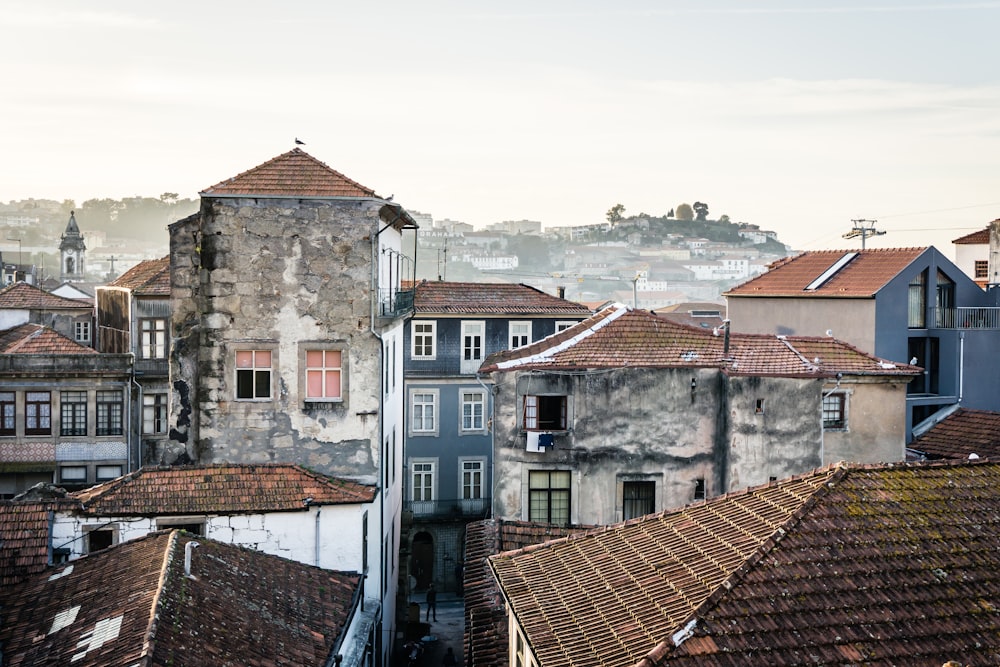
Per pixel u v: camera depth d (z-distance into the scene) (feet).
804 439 100.27
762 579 51.06
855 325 138.00
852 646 47.57
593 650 50.60
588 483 101.24
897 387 109.19
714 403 101.91
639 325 106.83
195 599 67.92
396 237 118.21
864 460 108.78
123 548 78.54
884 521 56.08
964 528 56.34
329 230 100.27
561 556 65.16
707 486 101.81
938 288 143.43
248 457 100.17
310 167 103.91
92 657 60.44
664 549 59.52
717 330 109.60
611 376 101.19
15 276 324.80
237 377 100.22
